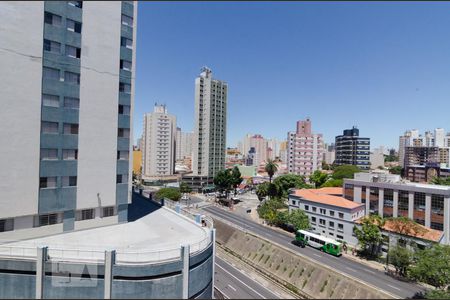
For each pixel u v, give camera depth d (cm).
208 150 10769
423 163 13450
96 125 3052
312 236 4631
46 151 2744
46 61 2709
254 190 11450
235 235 3053
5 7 2491
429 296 2777
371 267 3872
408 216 4644
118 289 2106
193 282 2325
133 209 3975
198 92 10650
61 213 2877
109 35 3105
